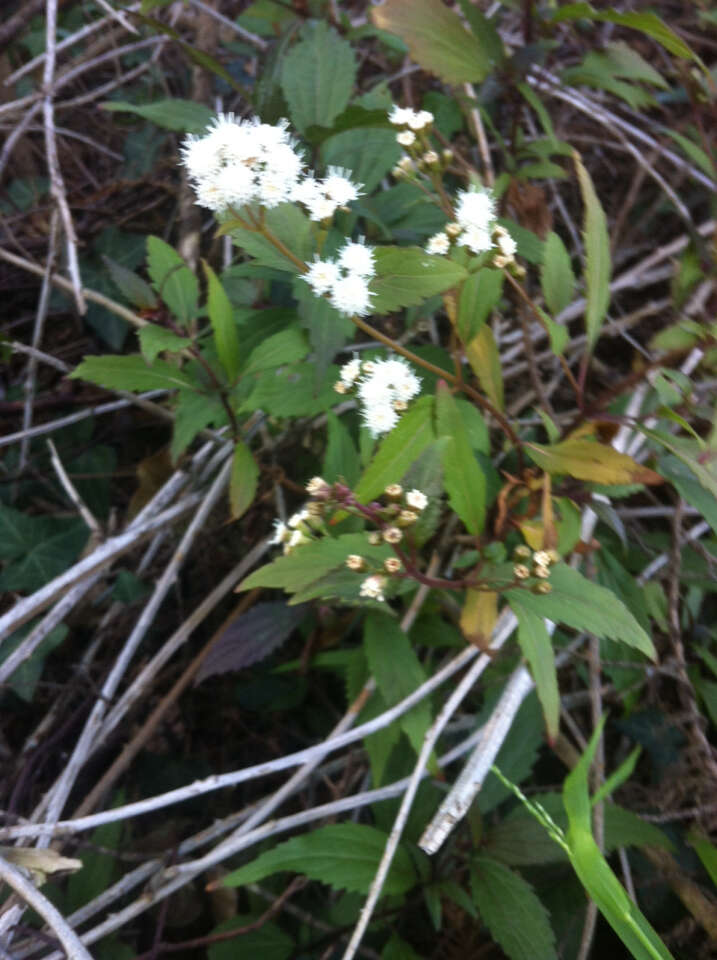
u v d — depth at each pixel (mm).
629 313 442
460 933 322
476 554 304
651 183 462
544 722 315
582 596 268
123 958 313
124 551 355
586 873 226
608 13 316
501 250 274
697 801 317
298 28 371
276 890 338
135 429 448
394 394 263
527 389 415
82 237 455
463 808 267
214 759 397
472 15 347
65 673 399
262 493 389
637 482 269
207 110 360
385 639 304
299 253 281
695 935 309
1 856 269
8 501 423
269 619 328
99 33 495
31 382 412
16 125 452
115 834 333
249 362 310
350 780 350
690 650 340
